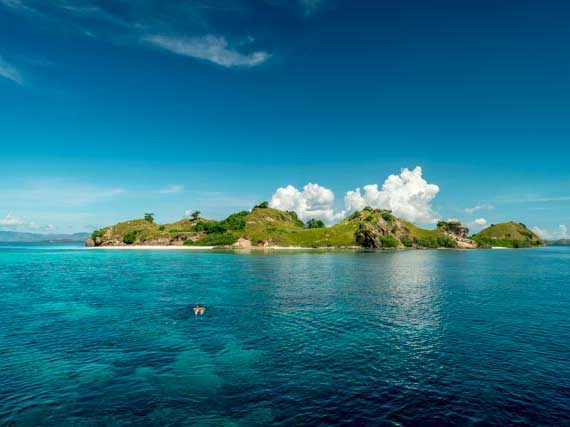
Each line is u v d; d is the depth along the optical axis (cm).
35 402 1927
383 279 7250
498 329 3366
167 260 13238
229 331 3284
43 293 5372
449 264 11719
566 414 1806
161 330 3309
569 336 3144
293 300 4812
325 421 1730
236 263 11712
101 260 13312
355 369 2372
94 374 2302
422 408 1861
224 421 1733
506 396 1997
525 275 8300
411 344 2906
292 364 2469
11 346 2842
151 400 1948
